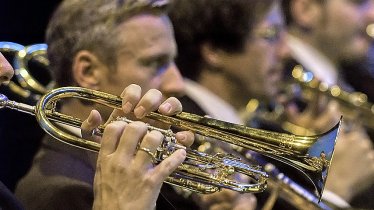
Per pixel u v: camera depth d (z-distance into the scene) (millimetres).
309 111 7555
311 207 6125
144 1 5445
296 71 7570
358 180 7414
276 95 7297
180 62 6922
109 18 5402
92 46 5395
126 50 5391
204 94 6789
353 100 7672
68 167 5273
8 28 7402
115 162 4445
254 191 4773
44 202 5137
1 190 4422
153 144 4469
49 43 5504
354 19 8336
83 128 4578
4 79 4488
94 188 4508
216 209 5773
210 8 6840
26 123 7336
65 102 5289
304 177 6516
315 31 8234
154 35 5434
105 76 5398
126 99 4559
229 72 6914
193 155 4707
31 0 7465
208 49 6895
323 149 4797
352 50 8398
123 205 4410
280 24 7055
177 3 6887
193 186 4723
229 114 6832
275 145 4781
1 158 7324
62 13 5473
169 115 4641
